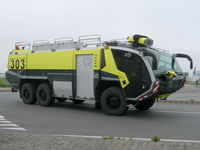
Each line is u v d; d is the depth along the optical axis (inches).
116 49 386.6
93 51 409.7
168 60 408.8
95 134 265.9
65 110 449.7
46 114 402.0
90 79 413.4
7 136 241.3
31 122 333.1
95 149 200.2
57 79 459.2
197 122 346.6
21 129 288.8
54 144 214.2
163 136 260.2
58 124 321.1
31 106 497.4
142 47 386.3
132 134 268.1
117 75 382.6
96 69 402.9
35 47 506.6
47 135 247.4
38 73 494.9
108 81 398.6
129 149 199.5
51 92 481.4
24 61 524.4
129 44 391.2
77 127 303.1
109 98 396.2
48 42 483.2
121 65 380.2
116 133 272.2
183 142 221.6
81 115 396.2
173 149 199.3
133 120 356.8
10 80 558.3
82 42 429.7
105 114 408.2
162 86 365.4
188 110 474.9
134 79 368.5
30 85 519.8
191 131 287.3
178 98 755.4
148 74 358.0
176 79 394.6
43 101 492.4
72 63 436.1
